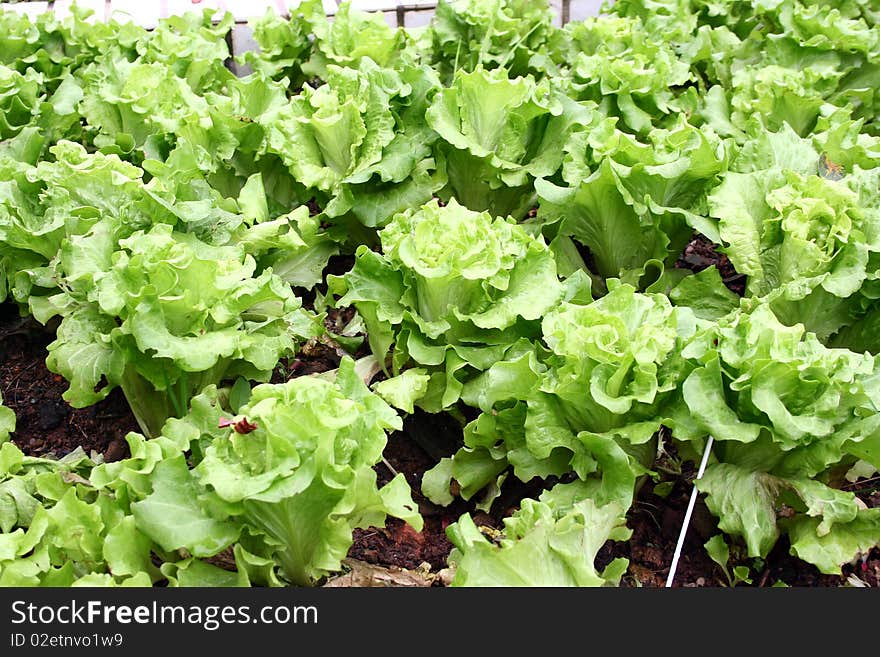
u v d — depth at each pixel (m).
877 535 0.94
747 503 0.95
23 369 1.24
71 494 0.88
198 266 0.97
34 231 1.11
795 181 1.13
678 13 1.61
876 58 1.50
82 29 1.58
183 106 1.34
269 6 1.61
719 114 1.46
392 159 1.25
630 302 0.99
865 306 1.10
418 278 1.06
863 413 0.93
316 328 1.15
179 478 0.86
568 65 1.62
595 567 1.02
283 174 1.34
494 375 0.98
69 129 1.41
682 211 1.16
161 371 1.00
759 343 0.91
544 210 1.22
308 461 0.81
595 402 0.96
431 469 1.07
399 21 1.82
